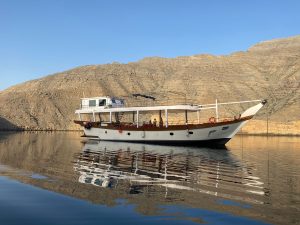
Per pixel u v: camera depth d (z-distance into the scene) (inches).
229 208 573.6
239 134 5339.6
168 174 938.1
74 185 742.5
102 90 7657.5
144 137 2305.6
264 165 1203.9
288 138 4084.6
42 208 557.9
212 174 955.3
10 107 6471.5
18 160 1197.1
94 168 1031.6
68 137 3208.7
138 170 1010.1
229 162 1280.8
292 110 6584.6
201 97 7367.1
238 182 824.3
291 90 7652.6
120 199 621.3
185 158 1397.6
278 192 707.4
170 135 2206.0
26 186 719.7
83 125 2628.0
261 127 5585.6
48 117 6491.1
